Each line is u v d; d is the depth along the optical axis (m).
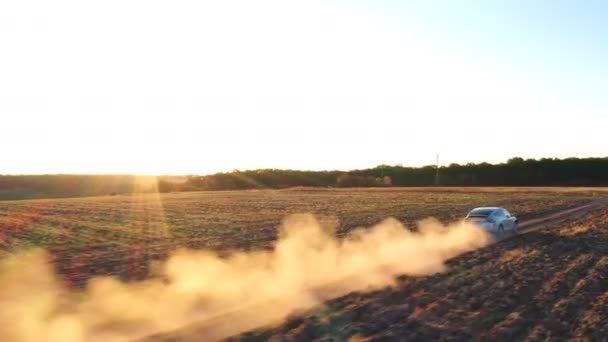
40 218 51.12
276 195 91.88
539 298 16.59
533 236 31.81
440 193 88.25
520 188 103.12
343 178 134.12
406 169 143.88
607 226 36.09
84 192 124.06
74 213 57.38
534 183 127.94
